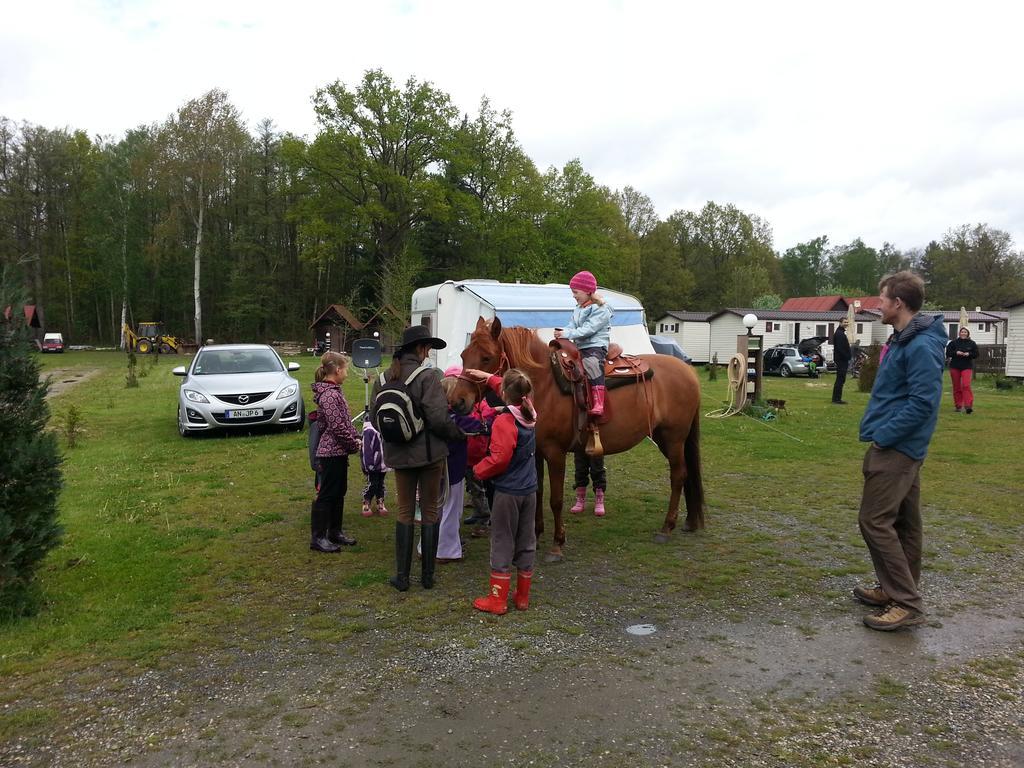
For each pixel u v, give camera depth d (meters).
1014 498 7.25
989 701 3.28
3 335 4.07
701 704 3.25
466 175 48.22
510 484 4.27
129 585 4.73
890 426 4.00
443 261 50.81
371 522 6.45
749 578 4.97
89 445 10.24
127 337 46.34
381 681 3.47
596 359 5.34
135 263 51.94
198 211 48.56
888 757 2.83
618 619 4.25
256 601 4.52
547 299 11.80
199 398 10.81
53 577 4.86
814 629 4.11
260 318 56.75
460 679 3.49
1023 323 23.97
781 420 13.38
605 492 7.68
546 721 3.10
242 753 2.85
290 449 9.95
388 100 44.44
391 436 4.48
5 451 4.00
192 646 3.85
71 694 3.34
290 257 59.81
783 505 7.05
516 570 5.15
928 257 79.88
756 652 3.80
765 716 3.14
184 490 7.53
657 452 10.21
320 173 44.69
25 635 3.92
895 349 4.08
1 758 2.82
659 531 6.13
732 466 9.01
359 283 51.16
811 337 36.47
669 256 72.38
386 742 2.93
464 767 2.75
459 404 4.64
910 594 4.07
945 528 6.21
